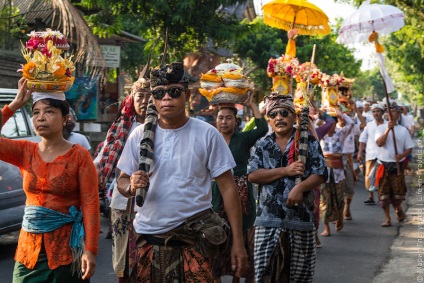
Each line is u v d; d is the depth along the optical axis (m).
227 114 7.11
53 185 4.77
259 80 37.34
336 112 11.15
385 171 12.35
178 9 18.61
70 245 4.79
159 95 4.57
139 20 19.27
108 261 9.22
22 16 16.88
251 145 7.17
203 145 4.62
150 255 4.66
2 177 8.96
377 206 15.21
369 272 8.88
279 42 34.69
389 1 23.42
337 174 11.48
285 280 6.09
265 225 6.08
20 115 9.77
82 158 4.84
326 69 41.53
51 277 4.79
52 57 4.77
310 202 6.06
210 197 4.70
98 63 13.86
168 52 20.31
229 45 22.59
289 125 6.15
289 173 5.93
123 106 6.96
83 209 4.80
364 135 13.05
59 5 13.72
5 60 14.95
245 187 7.04
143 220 4.66
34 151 4.87
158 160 4.60
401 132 12.30
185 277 4.61
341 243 10.87
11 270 8.56
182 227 4.59
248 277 6.99
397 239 11.16
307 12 8.96
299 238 6.04
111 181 7.66
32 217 4.77
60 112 4.86
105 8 19.27
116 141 6.88
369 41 12.12
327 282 8.35
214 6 19.31
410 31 28.22
